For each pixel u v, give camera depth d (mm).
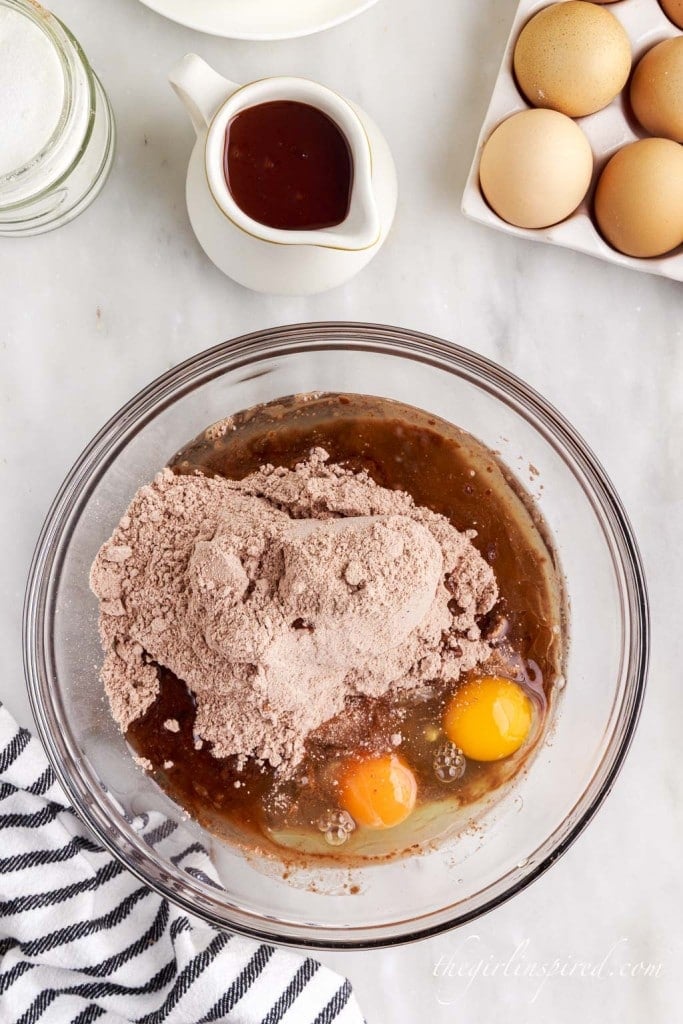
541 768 560
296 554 500
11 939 555
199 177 519
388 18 561
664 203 524
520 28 540
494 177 528
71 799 536
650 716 578
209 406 559
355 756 540
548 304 573
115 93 558
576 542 562
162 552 528
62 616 550
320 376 564
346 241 492
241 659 505
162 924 551
